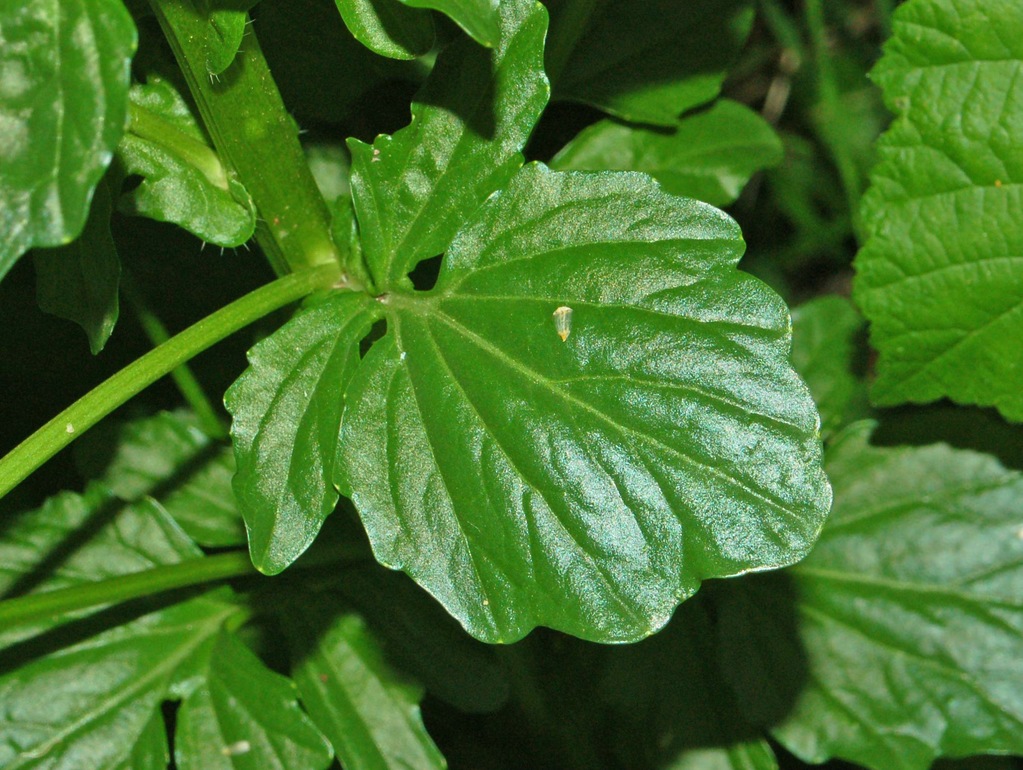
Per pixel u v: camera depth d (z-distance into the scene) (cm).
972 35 18
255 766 18
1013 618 21
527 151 22
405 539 15
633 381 15
